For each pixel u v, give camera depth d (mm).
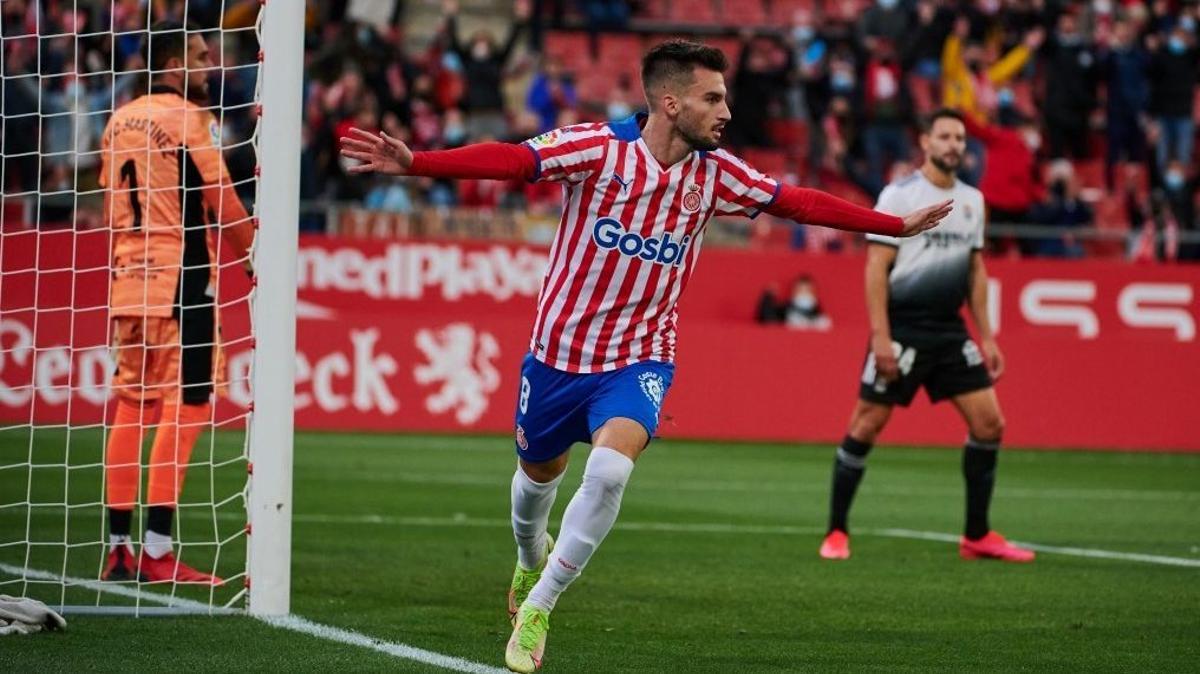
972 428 29375
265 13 20531
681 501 39719
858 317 61938
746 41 71688
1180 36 74812
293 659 17875
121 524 24359
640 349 17969
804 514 37438
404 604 22453
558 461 18797
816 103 72312
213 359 23688
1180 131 74750
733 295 61469
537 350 18109
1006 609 23391
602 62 82500
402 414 56688
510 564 27281
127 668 17156
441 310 59344
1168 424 60156
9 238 51062
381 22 75625
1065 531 35094
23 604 19438
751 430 58594
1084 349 59906
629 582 25547
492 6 81188
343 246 58594
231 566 26344
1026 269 61781
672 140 17688
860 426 29375
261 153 20516
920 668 18594
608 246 17625
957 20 75000
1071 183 70062
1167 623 22281
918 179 29031
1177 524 36938
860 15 76750
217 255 23812
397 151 16094
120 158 24188
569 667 18125
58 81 59344
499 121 69562
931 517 37438
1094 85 75375
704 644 19922
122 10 60969
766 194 18062
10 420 52000
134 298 24141
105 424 24312
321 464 45875
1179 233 66312
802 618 22219
